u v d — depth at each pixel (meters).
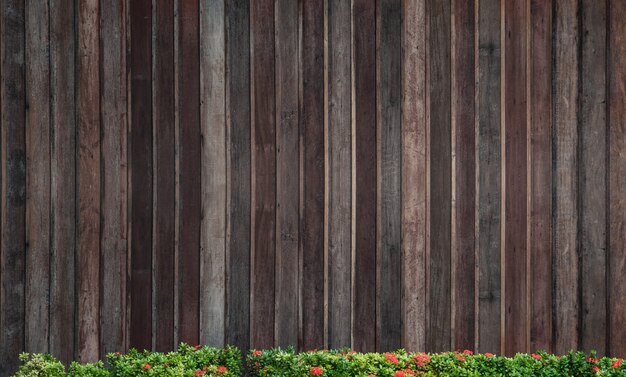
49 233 5.31
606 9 5.52
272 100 5.37
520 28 5.49
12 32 5.31
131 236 5.31
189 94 5.35
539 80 5.50
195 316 5.31
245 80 5.37
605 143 5.49
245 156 5.36
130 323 5.29
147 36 5.34
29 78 5.32
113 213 5.32
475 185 5.44
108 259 5.30
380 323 5.34
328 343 5.33
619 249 5.52
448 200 5.42
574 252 5.50
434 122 5.42
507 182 5.46
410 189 5.38
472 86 5.45
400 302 5.37
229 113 5.36
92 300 5.30
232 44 5.37
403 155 5.38
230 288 5.32
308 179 5.35
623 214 5.52
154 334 5.30
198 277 5.33
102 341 5.28
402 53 5.41
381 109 5.39
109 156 5.32
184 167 5.33
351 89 5.38
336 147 5.37
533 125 5.50
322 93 5.38
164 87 5.34
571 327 5.48
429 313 5.39
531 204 5.48
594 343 5.49
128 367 4.43
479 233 5.44
